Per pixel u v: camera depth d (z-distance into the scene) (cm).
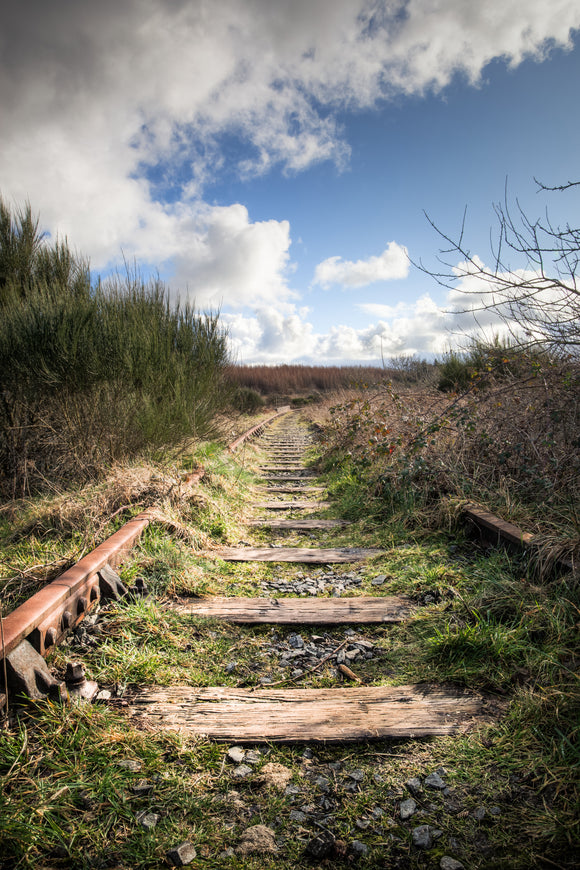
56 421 545
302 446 1174
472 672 229
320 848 148
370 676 244
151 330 683
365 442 737
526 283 310
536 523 357
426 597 314
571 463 405
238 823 159
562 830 149
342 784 175
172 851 146
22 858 142
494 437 495
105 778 169
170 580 333
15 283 681
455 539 410
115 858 146
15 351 502
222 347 934
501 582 296
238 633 288
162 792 170
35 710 196
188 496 486
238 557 411
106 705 213
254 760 185
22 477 510
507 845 148
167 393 691
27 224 728
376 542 436
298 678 243
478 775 175
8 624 212
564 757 172
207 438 782
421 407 662
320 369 4125
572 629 233
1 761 172
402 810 163
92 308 553
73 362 507
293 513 571
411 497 487
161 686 230
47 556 322
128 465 526
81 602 268
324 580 368
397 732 196
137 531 368
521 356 482
